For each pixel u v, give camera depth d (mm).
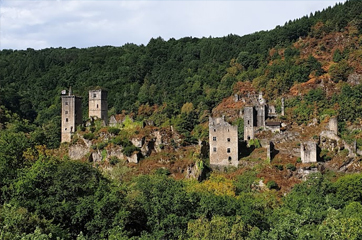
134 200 90000
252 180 130000
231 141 144250
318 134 153250
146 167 147375
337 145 143625
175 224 85500
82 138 168250
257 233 78875
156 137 159375
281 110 186500
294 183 129250
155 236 82250
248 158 144375
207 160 147000
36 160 100875
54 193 86312
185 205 90938
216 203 91562
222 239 76812
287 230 78312
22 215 68500
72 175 91750
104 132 166125
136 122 169500
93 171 103125
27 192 80312
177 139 159625
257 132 160625
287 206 106750
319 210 100562
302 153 137750
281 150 146375
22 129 193375
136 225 88062
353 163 135125
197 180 133500
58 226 73375
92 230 79750
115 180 133875
